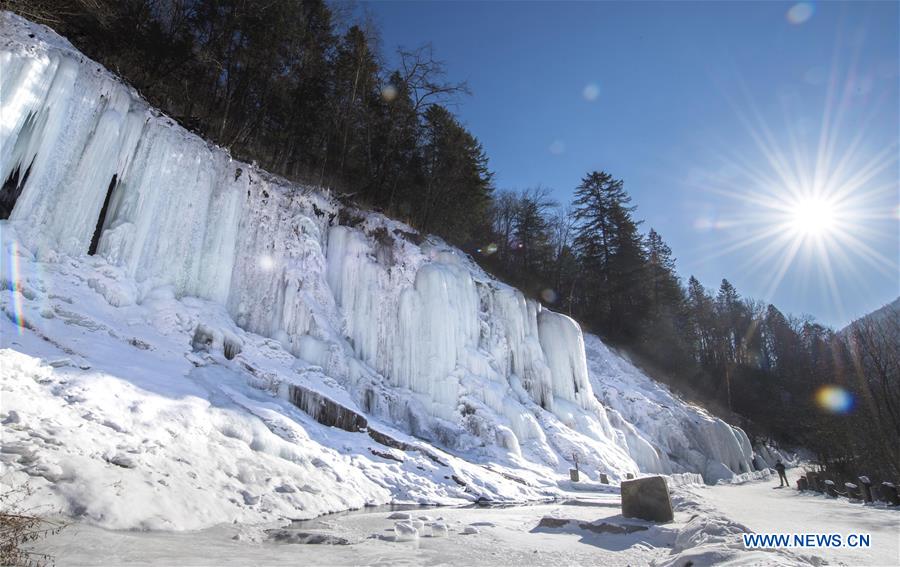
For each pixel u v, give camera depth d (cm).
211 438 836
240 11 2058
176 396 886
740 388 5156
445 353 1867
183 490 648
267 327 1544
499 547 605
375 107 2845
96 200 1166
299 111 2431
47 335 868
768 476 3069
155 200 1300
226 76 2180
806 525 793
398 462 1188
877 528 766
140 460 662
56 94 1079
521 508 1048
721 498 1363
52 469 544
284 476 847
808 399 3931
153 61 1828
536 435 1861
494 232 4272
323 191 2025
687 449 2800
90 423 677
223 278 1447
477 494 1166
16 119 992
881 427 1906
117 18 1680
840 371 3152
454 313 1967
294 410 1180
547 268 4416
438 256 2208
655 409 2888
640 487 821
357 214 2034
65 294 1013
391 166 2878
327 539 574
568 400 2284
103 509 530
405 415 1672
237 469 789
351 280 1827
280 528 654
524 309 2330
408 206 2877
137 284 1216
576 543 648
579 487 1544
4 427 580
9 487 492
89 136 1171
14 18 1102
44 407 653
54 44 1142
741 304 6906
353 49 2633
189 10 2097
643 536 699
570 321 2445
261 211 1642
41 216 1040
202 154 1460
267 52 2158
